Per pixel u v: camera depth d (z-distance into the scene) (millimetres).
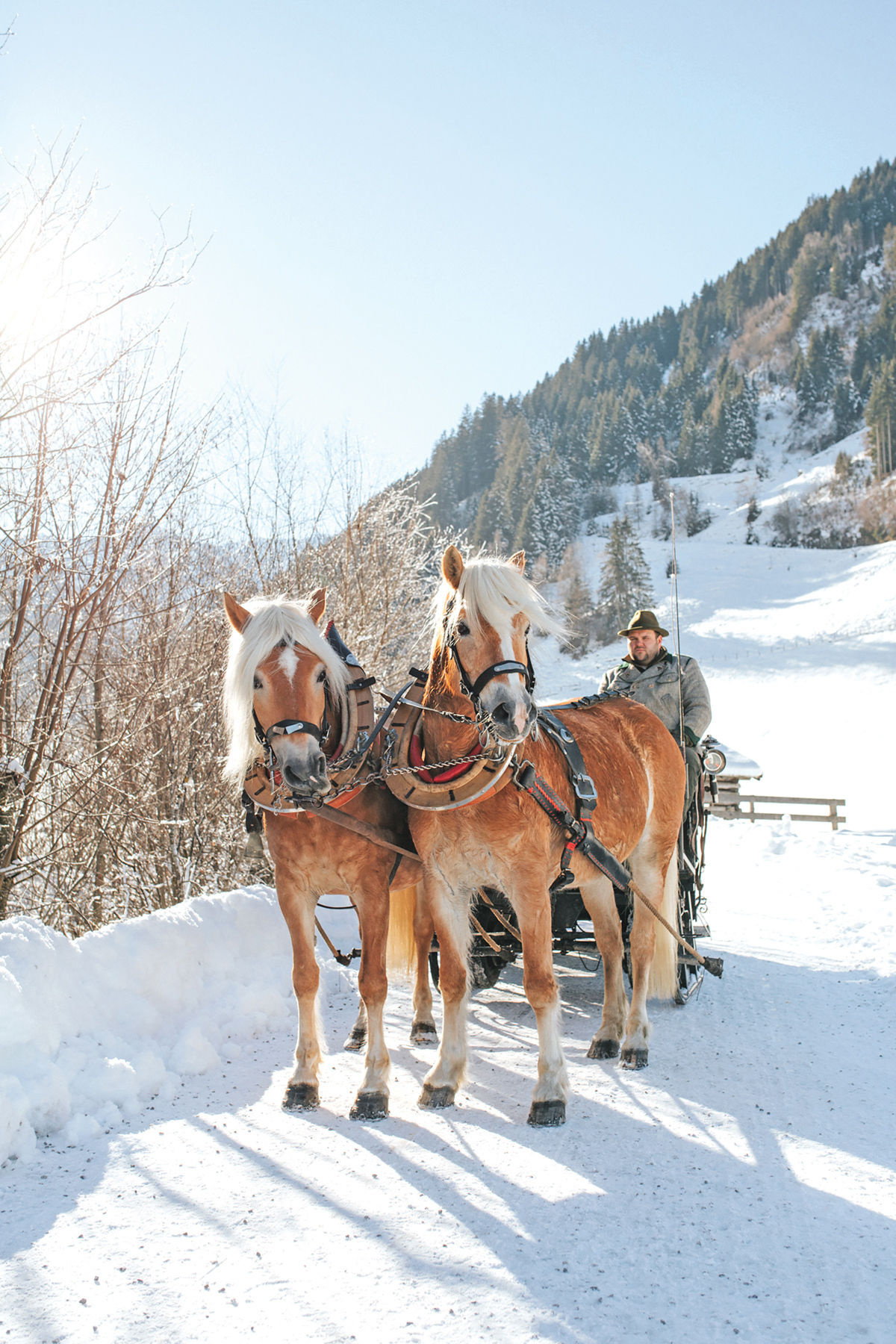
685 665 6512
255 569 8734
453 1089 4211
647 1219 3090
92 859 6289
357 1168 3484
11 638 5449
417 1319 2535
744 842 15148
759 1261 2830
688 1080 4469
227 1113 4023
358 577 9500
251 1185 3332
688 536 121000
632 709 5535
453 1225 3045
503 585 3803
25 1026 3879
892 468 116500
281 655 3980
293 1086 4152
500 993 6426
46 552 5461
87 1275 2746
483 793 3910
